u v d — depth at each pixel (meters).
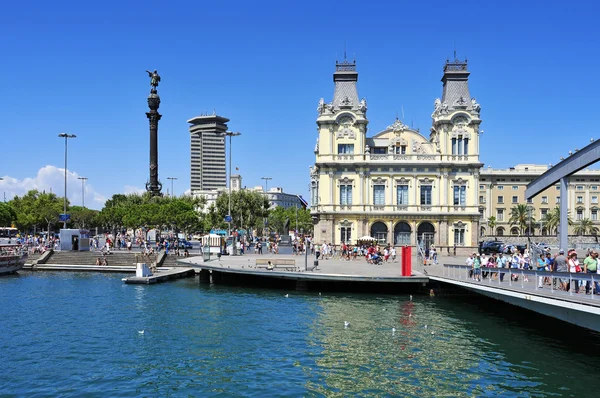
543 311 34.03
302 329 38.69
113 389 26.28
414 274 56.16
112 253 83.81
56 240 97.38
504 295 39.69
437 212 92.12
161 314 44.34
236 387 26.48
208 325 40.09
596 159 37.84
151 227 132.50
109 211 155.25
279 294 55.84
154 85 140.62
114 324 40.47
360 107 93.25
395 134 96.38
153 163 139.88
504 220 156.88
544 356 31.70
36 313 44.72
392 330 38.38
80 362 30.62
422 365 29.92
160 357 31.61
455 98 94.50
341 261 76.44
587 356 31.72
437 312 45.47
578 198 153.12
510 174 156.62
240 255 87.75
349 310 46.19
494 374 28.36
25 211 164.75
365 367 29.55
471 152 92.69
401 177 92.94
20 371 28.97
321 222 92.75
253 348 33.50
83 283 64.12
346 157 93.31
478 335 37.03
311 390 26.00
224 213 146.38
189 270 73.31
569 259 35.84
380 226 93.56
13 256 74.12
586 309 27.22
